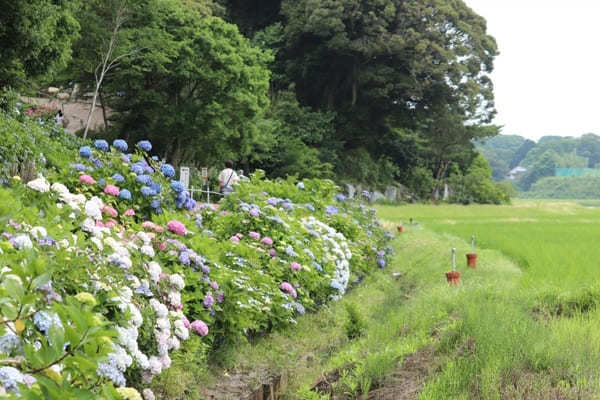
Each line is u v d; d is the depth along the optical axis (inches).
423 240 917.8
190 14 1493.6
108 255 214.5
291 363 291.9
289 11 2593.5
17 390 97.7
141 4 1327.5
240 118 1581.0
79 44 1277.1
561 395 194.4
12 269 111.4
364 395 218.2
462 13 2709.2
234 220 397.7
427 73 2488.9
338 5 2388.0
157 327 217.2
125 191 334.6
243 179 531.8
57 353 99.4
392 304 447.5
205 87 1517.0
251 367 278.4
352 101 2699.3
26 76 887.7
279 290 342.3
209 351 270.1
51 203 252.2
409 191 2972.4
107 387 107.9
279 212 446.6
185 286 269.0
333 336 344.2
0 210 185.9
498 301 334.3
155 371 203.5
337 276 431.5
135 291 217.8
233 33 1576.0
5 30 760.3
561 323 283.1
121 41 1296.8
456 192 3309.5
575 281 438.0
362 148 2790.4
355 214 682.8
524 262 673.0
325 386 242.1
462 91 2630.4
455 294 358.9
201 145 1617.9
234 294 286.8
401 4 2433.6
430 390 197.9
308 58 2556.6
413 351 258.7
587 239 953.5
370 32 2415.1
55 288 171.2
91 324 104.5
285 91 2608.3
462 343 252.5
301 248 406.6
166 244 274.8
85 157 358.0
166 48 1352.1
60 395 97.0
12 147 394.0
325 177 2405.3
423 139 3024.1
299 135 2439.7
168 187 366.3
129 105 1531.7
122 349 171.8
